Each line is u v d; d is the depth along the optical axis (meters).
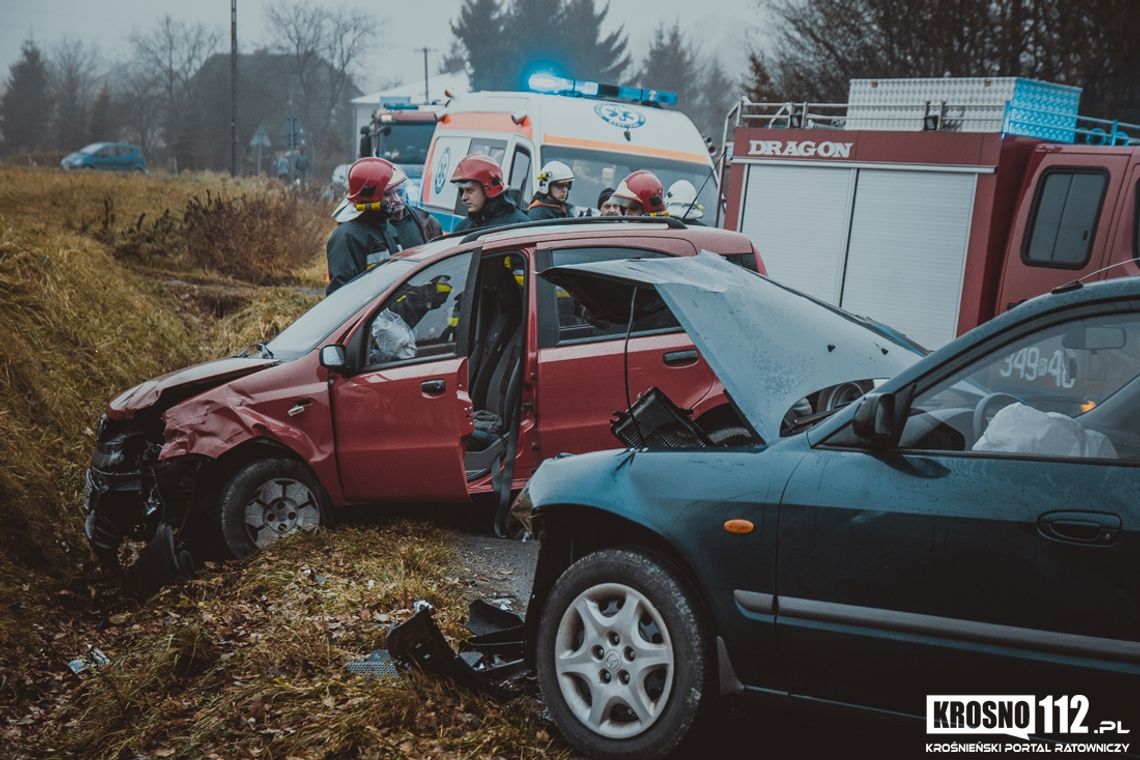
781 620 3.63
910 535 3.41
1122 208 8.89
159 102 97.25
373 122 22.52
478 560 6.39
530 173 11.74
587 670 4.02
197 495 6.36
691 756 3.97
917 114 10.35
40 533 6.66
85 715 4.69
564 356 6.52
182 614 5.62
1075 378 3.42
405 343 6.57
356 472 6.52
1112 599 3.11
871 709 3.54
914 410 3.59
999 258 9.85
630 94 12.81
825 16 21.23
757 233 11.38
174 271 15.32
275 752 4.10
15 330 8.98
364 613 5.39
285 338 6.89
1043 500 3.25
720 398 6.47
